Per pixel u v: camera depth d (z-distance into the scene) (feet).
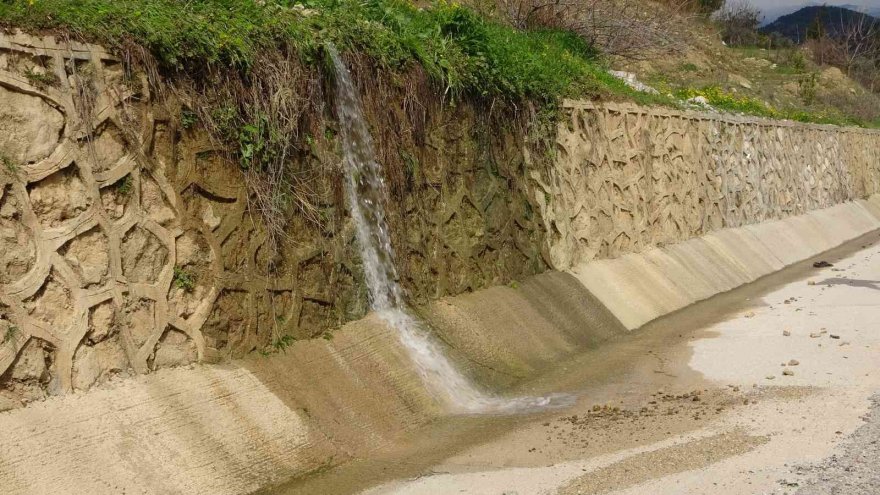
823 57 159.84
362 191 30.99
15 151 20.07
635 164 51.65
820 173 88.43
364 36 31.55
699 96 75.51
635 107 51.93
